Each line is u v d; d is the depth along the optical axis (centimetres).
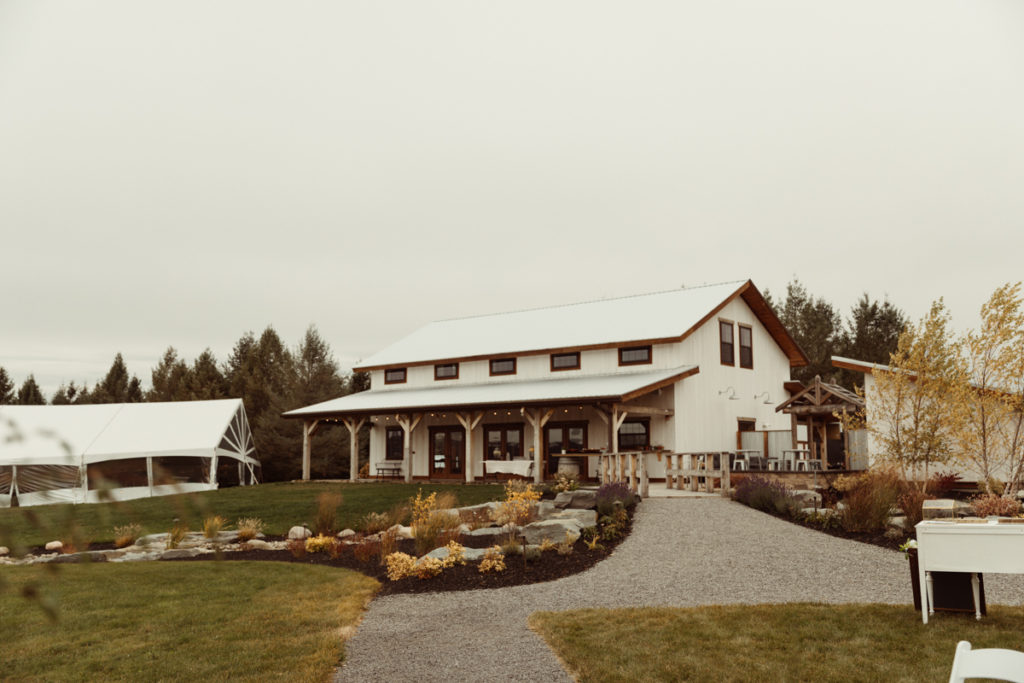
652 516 1587
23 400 5931
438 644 779
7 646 789
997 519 813
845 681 619
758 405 3019
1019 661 364
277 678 677
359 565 1279
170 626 861
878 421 1822
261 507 2073
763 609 854
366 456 4150
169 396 5528
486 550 1188
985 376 1544
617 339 2733
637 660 692
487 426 2988
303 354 4272
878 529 1331
